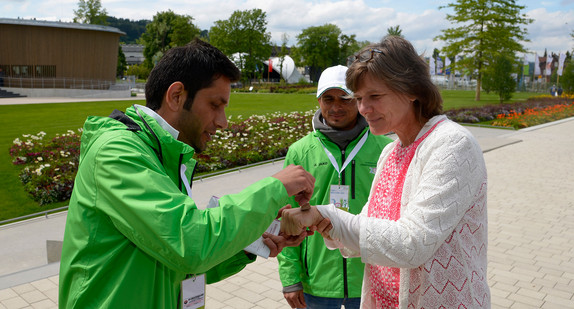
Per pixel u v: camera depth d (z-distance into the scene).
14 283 4.45
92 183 1.33
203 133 1.58
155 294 1.38
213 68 1.50
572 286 4.58
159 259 1.25
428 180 1.49
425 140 1.59
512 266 5.07
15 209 7.68
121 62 79.38
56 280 4.53
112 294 1.32
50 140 12.51
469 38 36.25
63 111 23.42
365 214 1.93
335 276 2.46
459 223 1.53
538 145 14.62
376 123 1.65
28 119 19.23
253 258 1.82
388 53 1.55
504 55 33.94
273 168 10.61
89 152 1.36
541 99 37.97
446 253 1.52
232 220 1.27
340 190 2.58
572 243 5.79
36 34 38.78
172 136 1.48
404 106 1.63
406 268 1.55
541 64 84.25
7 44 38.50
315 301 2.54
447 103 34.00
